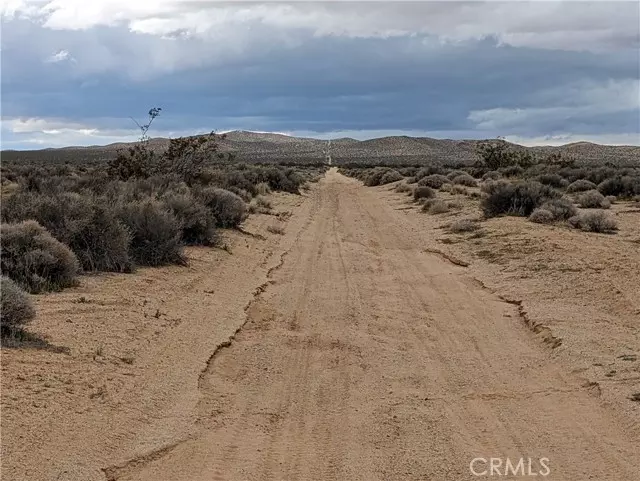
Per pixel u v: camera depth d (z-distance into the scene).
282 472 6.59
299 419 8.02
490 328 12.31
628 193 36.06
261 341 11.21
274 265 18.33
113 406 7.75
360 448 7.17
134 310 11.86
